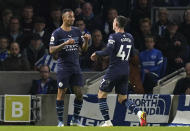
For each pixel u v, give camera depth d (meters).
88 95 41.56
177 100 42.22
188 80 45.44
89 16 51.47
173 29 49.75
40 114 42.00
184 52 49.69
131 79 44.56
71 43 33.12
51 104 42.09
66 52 34.03
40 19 48.84
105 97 34.31
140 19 50.97
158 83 46.03
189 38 51.75
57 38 33.84
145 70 46.91
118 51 33.69
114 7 54.28
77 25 48.72
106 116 34.34
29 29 49.69
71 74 34.25
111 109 41.56
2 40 47.06
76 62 34.34
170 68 49.28
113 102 41.59
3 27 50.12
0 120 41.62
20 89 46.62
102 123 41.62
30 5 52.00
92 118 41.62
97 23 51.66
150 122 42.09
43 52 47.78
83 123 41.59
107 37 51.19
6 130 28.38
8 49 48.00
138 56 47.78
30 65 47.72
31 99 41.94
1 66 46.84
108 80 33.94
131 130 28.56
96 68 47.88
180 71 46.88
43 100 42.06
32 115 41.97
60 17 50.31
